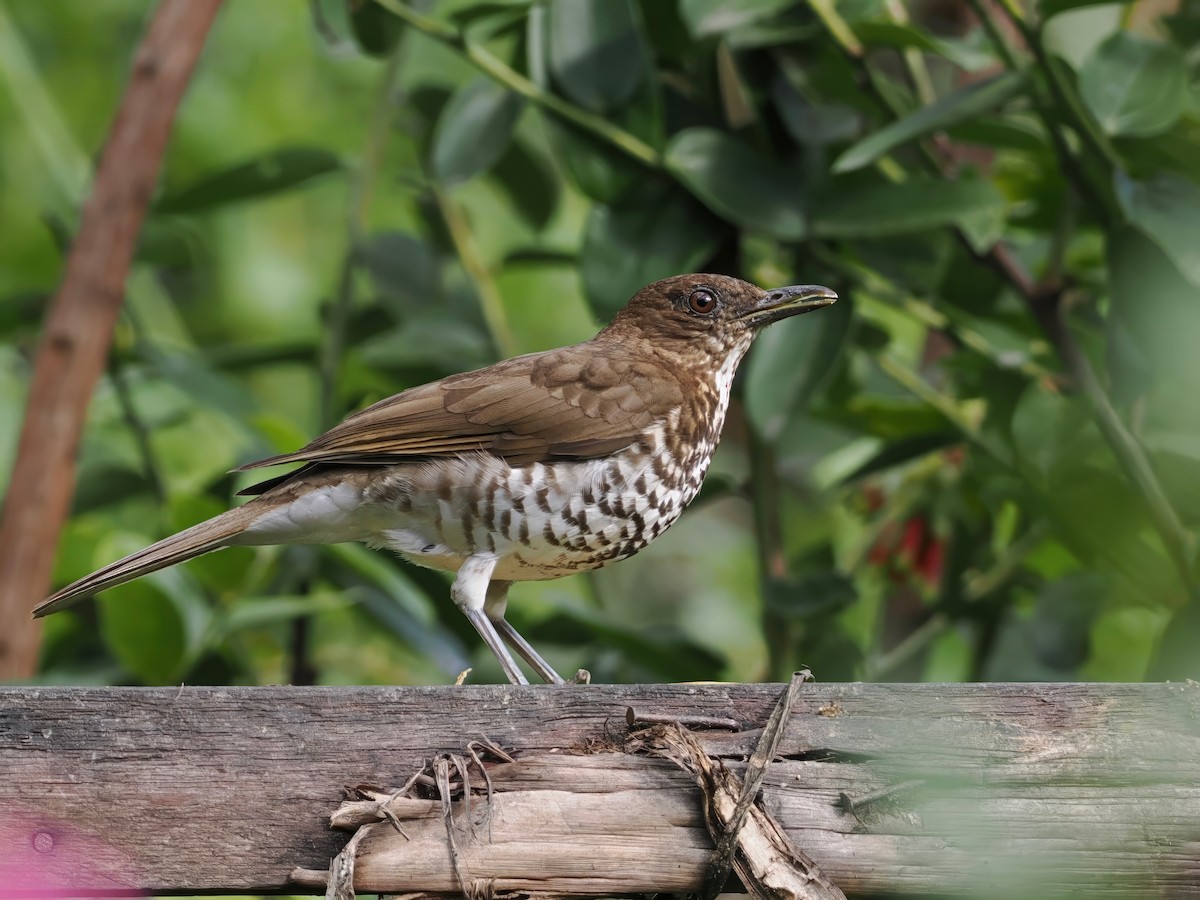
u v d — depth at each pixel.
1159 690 6.83
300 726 6.78
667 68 11.38
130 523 13.79
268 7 17.23
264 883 6.67
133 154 10.77
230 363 12.56
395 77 12.24
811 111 10.98
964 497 11.64
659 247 10.77
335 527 9.72
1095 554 10.57
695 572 18.16
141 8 17.61
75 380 10.62
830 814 6.70
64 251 12.77
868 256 10.66
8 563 10.47
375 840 6.57
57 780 6.68
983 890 6.68
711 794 6.62
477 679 12.03
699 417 10.27
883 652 12.69
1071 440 10.21
